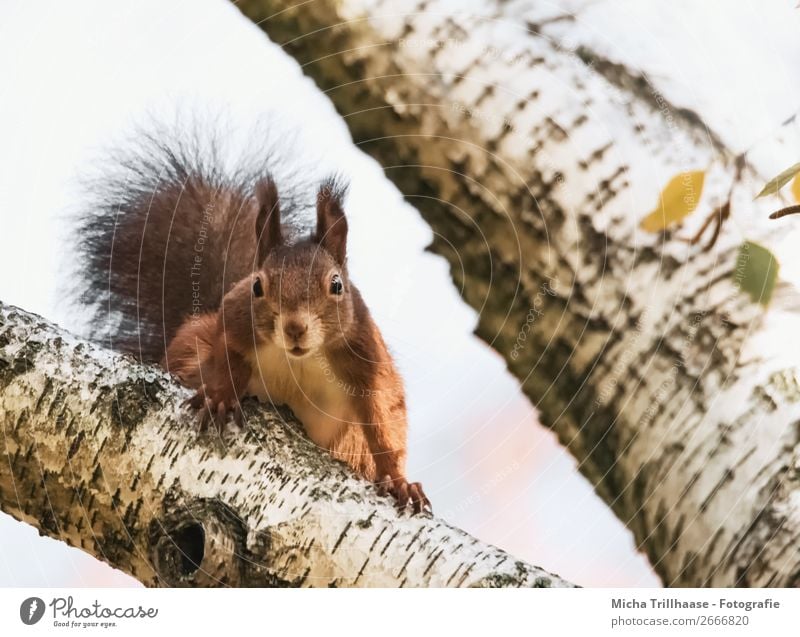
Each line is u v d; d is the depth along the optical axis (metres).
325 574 5.68
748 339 7.14
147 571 5.98
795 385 7.05
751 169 7.44
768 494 6.88
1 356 6.24
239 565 5.74
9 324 6.39
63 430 6.10
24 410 6.14
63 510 6.11
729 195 7.35
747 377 7.09
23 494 6.14
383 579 5.64
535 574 5.82
